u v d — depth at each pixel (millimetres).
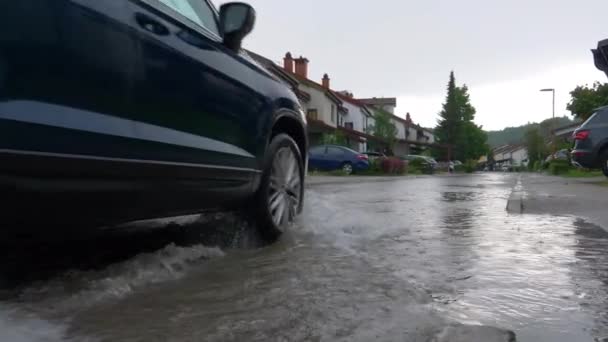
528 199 7141
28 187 2119
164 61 2900
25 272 2803
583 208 6121
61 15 2266
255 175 3863
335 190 11188
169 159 2879
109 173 2471
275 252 3613
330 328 2008
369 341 1870
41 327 2010
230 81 3578
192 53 3184
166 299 2420
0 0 2023
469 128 79438
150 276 2826
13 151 2014
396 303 2322
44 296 2406
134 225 4324
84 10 2389
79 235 3572
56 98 2225
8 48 2029
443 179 20781
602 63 14820
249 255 3498
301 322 2082
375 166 25953
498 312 2229
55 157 2182
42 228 2371
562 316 2188
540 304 2348
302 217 5074
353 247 3801
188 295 2486
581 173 18891
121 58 2582
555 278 2816
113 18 2559
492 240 4059
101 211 2566
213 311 2238
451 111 76250
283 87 4520
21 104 2064
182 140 3002
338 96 42656
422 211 6340
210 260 3311
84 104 2363
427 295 2463
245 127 3738
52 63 2205
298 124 4613
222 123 3459
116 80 2541
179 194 3064
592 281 2756
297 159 4590
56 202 2275
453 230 4637
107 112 2488
